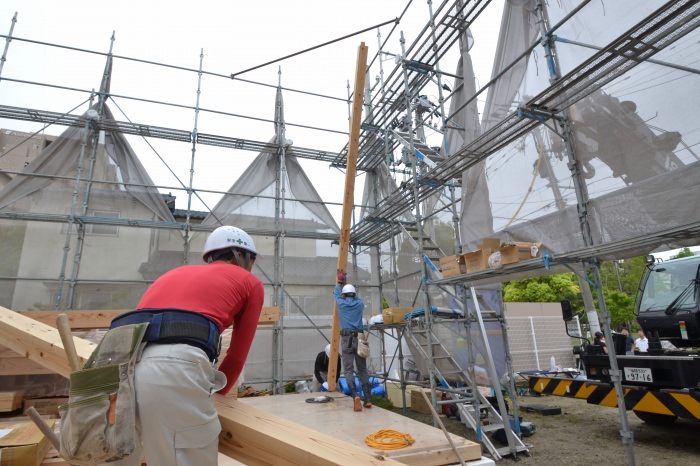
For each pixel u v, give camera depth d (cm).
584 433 613
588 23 473
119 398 111
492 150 559
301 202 1084
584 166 466
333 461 95
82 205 890
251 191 1049
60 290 807
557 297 2098
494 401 654
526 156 566
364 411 450
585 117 469
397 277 986
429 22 719
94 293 858
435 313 646
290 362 971
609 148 441
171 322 127
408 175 961
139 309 135
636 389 540
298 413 440
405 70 726
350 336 514
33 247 845
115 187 926
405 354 975
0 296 805
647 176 404
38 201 869
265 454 112
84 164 920
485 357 621
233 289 150
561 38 478
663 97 400
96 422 107
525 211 556
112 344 119
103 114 952
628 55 375
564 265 433
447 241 817
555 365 1185
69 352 121
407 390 820
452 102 773
